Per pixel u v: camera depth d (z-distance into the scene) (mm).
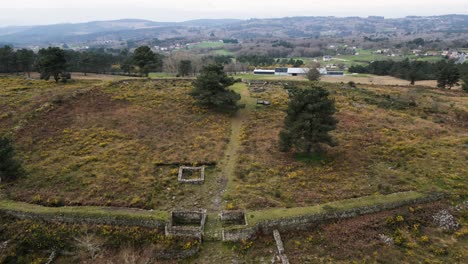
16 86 63250
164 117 51719
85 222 27719
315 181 34406
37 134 43938
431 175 34500
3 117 47625
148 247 25922
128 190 32281
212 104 57000
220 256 25469
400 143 42719
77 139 43094
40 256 25844
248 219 27656
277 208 29641
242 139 45156
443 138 45031
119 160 38156
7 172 32812
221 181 35000
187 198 31969
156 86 68125
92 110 53094
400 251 25250
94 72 102500
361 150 41281
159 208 30125
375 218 28453
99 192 31688
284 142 39312
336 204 29484
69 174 34781
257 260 25031
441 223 28109
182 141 43938
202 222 27891
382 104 61625
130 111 53438
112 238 26531
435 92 77875
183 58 133000
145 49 79438
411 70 107625
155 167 37250
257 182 34594
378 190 32281
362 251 25328
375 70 126312
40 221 27781
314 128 38281
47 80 70625
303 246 26016
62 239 26531
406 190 32156
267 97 63938
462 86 82938
